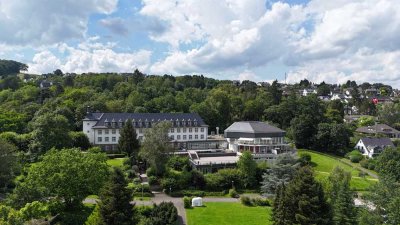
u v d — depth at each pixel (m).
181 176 98.00
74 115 149.12
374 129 182.12
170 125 104.31
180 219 75.31
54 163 73.88
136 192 90.19
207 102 177.00
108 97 182.88
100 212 55.19
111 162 108.94
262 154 119.12
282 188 63.31
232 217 77.44
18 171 94.81
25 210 58.97
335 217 64.00
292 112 174.25
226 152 124.00
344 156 145.25
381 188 66.06
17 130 134.75
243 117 181.62
